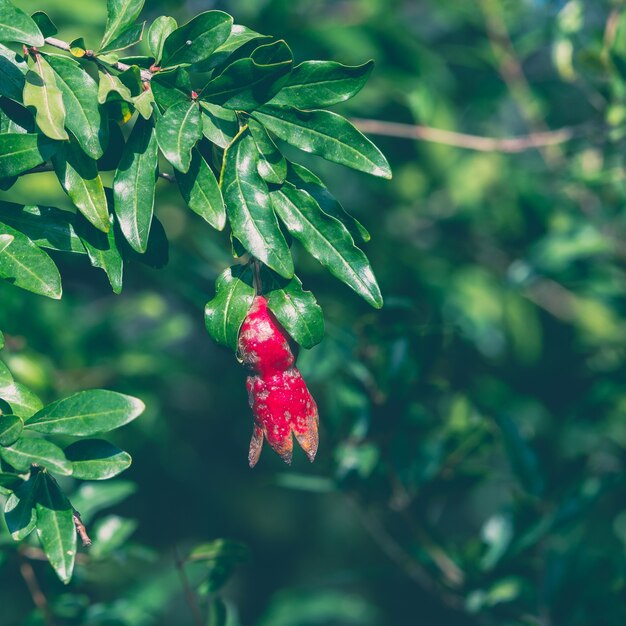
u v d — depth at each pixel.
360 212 1.30
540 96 1.34
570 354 1.33
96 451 0.72
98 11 1.15
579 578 0.97
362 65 0.73
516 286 1.26
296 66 0.73
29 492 0.71
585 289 1.29
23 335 1.09
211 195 0.72
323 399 1.07
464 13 1.31
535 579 1.01
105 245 0.73
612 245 1.24
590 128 1.01
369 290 0.72
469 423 0.98
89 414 0.72
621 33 0.97
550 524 0.96
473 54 1.30
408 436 0.97
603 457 1.33
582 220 1.29
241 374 1.29
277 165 0.73
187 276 1.09
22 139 0.72
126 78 0.72
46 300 1.12
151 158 0.72
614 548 1.05
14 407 0.72
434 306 1.02
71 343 1.15
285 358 0.72
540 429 1.26
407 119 1.31
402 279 1.26
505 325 1.34
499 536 0.97
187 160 0.72
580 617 0.97
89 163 0.72
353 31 1.22
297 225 0.73
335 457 0.95
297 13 1.29
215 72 0.73
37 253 0.72
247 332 0.72
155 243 0.74
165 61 0.73
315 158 1.25
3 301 1.06
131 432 1.17
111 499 0.91
